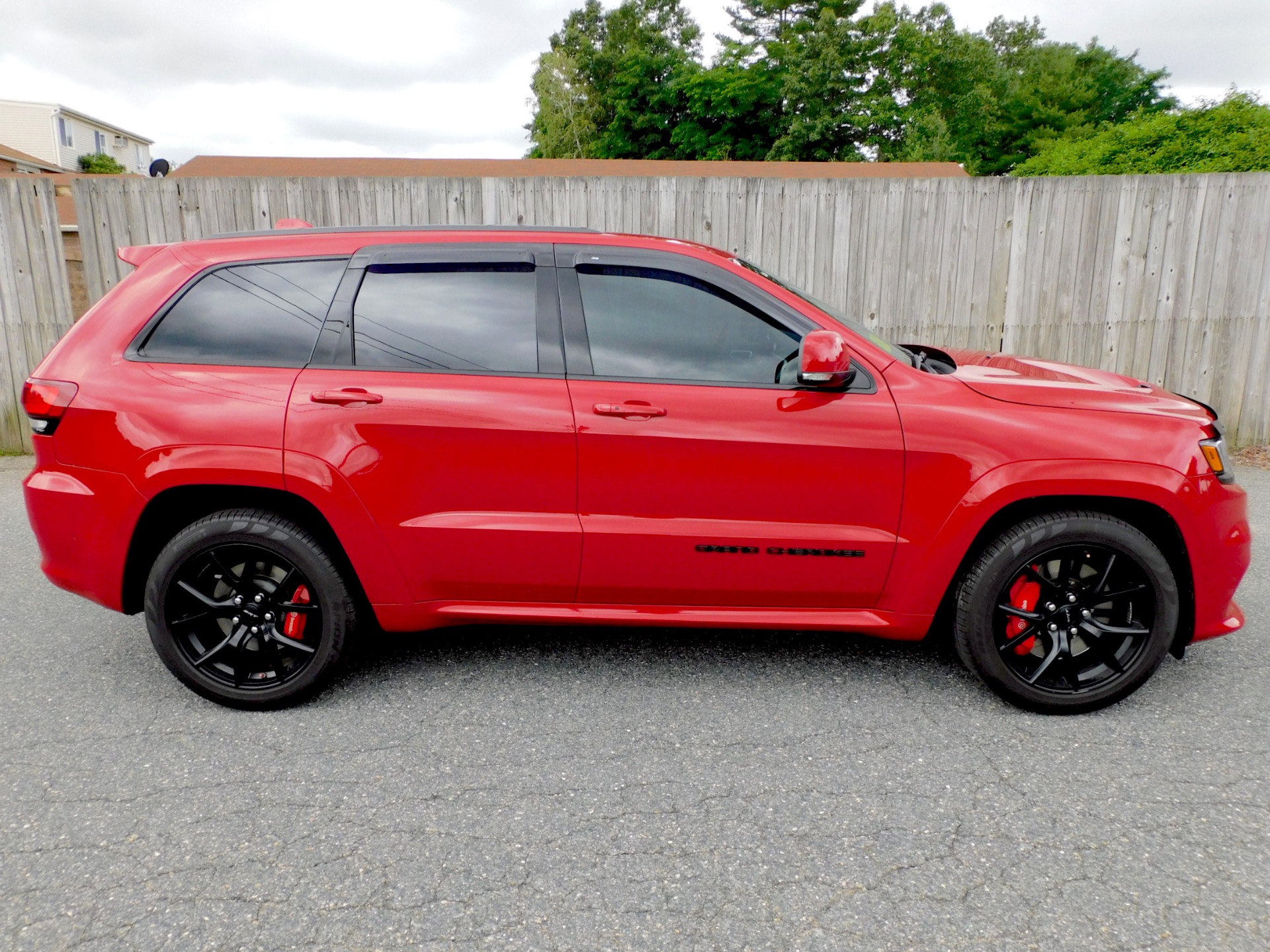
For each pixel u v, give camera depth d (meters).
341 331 2.88
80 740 2.79
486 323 2.90
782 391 2.83
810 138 39.38
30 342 6.64
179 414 2.80
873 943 1.90
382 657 3.46
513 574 2.93
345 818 2.37
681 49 52.28
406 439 2.80
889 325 6.73
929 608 2.91
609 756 2.70
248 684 3.00
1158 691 3.12
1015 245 6.61
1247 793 2.47
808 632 3.73
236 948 1.88
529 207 6.47
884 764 2.64
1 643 3.57
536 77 55.03
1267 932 1.92
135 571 2.99
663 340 2.88
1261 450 6.88
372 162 26.50
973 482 2.77
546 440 2.81
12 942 1.89
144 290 2.95
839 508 2.84
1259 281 6.70
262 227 6.42
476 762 2.66
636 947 1.89
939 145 40.38
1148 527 2.95
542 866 2.17
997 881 2.10
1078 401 2.85
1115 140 12.97
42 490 2.89
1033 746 2.74
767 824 2.34
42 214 6.39
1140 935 1.92
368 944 1.90
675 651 3.51
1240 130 10.84
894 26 42.34
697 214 6.52
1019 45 61.81
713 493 2.83
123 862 2.18
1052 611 2.89
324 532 2.97
